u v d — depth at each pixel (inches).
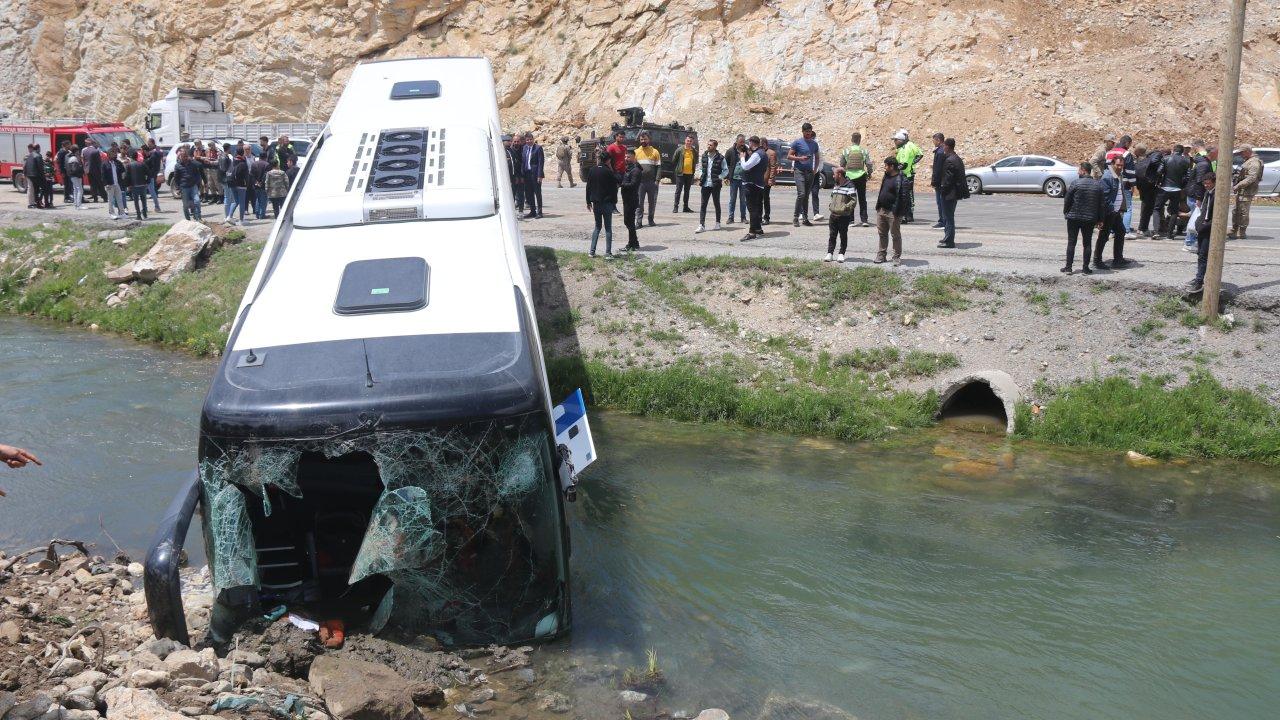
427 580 269.3
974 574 327.9
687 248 713.6
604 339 594.9
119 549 338.3
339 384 261.7
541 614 275.6
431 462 259.0
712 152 776.9
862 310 584.7
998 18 1620.3
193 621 276.8
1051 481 422.3
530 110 1772.9
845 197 617.6
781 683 257.4
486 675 257.8
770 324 590.9
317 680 237.5
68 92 2183.8
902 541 354.9
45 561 307.7
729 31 1722.4
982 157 1422.2
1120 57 1526.8
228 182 944.9
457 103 505.0
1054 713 247.4
